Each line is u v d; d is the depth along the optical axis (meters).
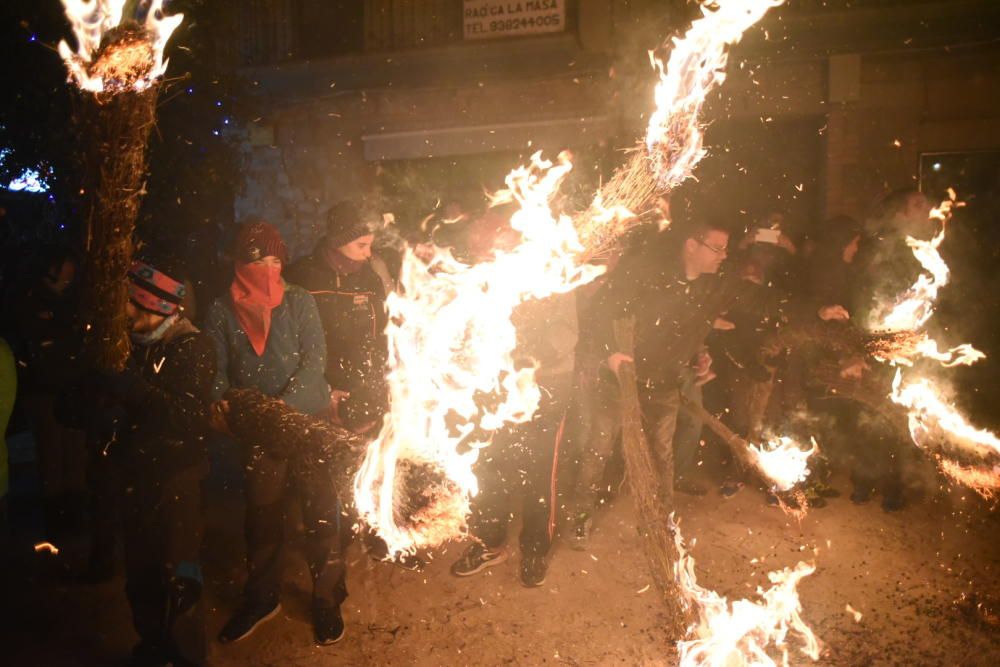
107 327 3.44
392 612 4.37
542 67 9.97
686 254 4.84
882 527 5.37
